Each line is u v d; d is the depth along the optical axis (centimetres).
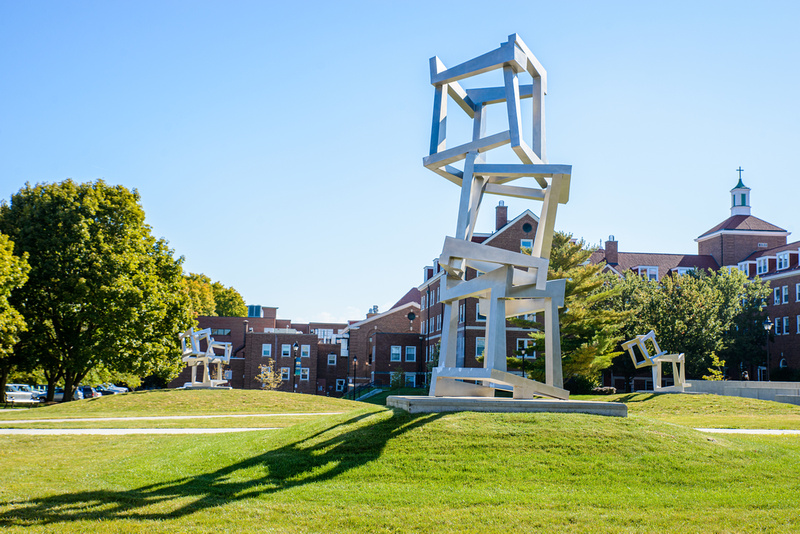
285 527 895
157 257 4312
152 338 4100
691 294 5316
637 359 5488
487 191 1958
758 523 911
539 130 1880
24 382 6316
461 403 1584
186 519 927
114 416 2647
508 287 1780
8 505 1004
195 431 2038
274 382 6500
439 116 1886
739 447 1420
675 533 869
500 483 1154
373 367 7112
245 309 10406
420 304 7862
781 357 6425
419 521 925
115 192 4012
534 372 4084
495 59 1753
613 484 1155
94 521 910
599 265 4331
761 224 7894
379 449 1334
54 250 3675
